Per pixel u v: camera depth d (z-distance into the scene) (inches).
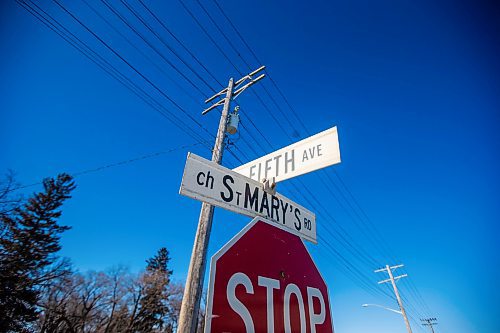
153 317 1300.4
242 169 135.3
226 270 66.6
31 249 1012.5
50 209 1162.0
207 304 58.9
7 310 853.8
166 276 1434.5
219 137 206.5
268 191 104.1
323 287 89.2
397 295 804.0
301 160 115.7
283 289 76.1
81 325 1066.1
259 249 78.1
